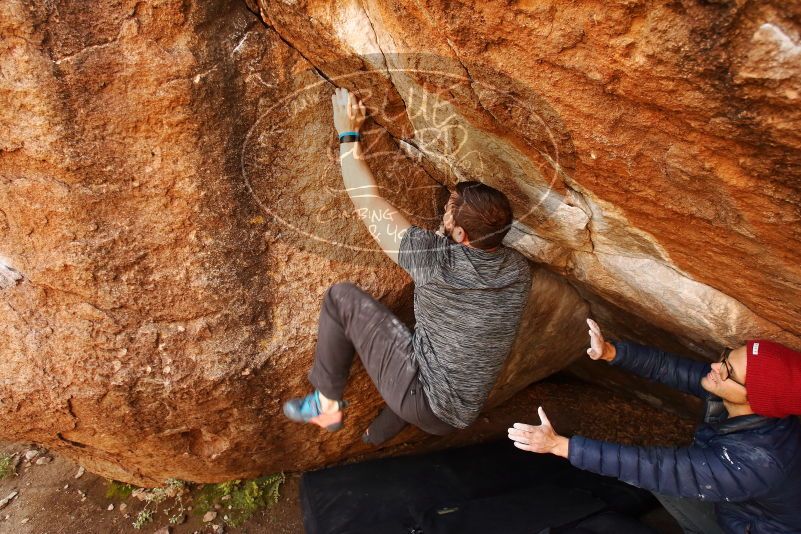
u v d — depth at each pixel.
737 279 1.58
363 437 2.57
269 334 2.06
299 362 2.14
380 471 2.90
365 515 2.67
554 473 2.97
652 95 1.07
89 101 1.56
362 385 2.45
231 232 1.87
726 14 0.85
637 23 0.96
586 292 2.66
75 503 2.89
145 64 1.54
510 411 3.57
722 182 1.16
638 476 1.80
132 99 1.58
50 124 1.56
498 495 2.72
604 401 3.73
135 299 1.89
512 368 2.91
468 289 1.71
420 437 3.15
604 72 1.09
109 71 1.54
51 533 2.75
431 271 1.73
